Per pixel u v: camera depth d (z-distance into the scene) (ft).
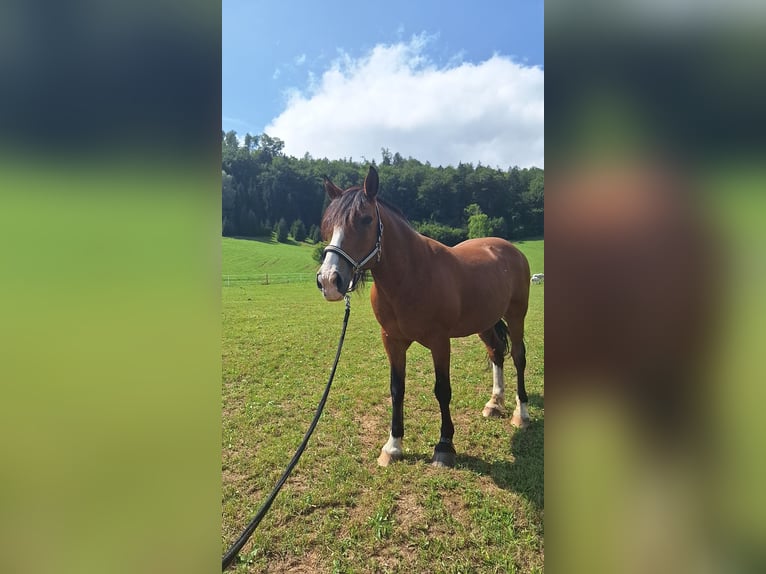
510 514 8.18
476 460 10.32
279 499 8.84
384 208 9.78
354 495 9.03
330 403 14.47
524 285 13.33
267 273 94.53
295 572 7.02
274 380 17.22
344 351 22.53
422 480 9.32
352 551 7.43
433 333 10.16
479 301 11.09
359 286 9.66
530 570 6.89
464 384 16.25
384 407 14.12
